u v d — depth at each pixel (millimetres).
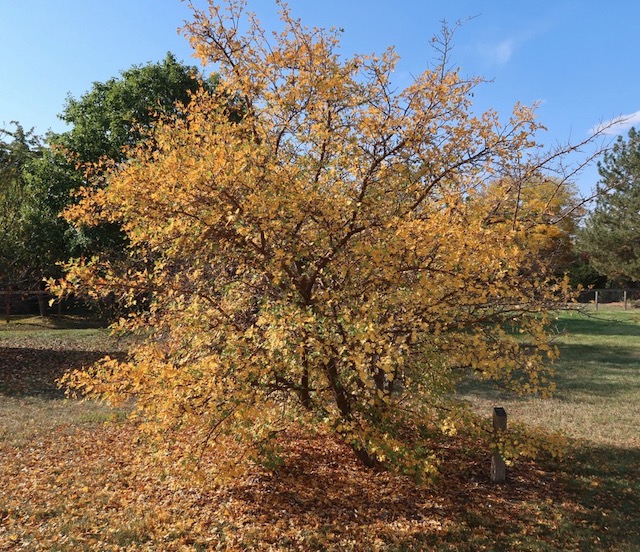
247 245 4297
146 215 4035
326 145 4492
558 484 5254
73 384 4258
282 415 4875
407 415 4996
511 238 4117
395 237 3924
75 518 4445
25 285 14203
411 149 4438
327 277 4531
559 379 10742
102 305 12742
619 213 23438
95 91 16438
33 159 16141
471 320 4418
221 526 4344
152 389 4105
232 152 3877
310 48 4574
